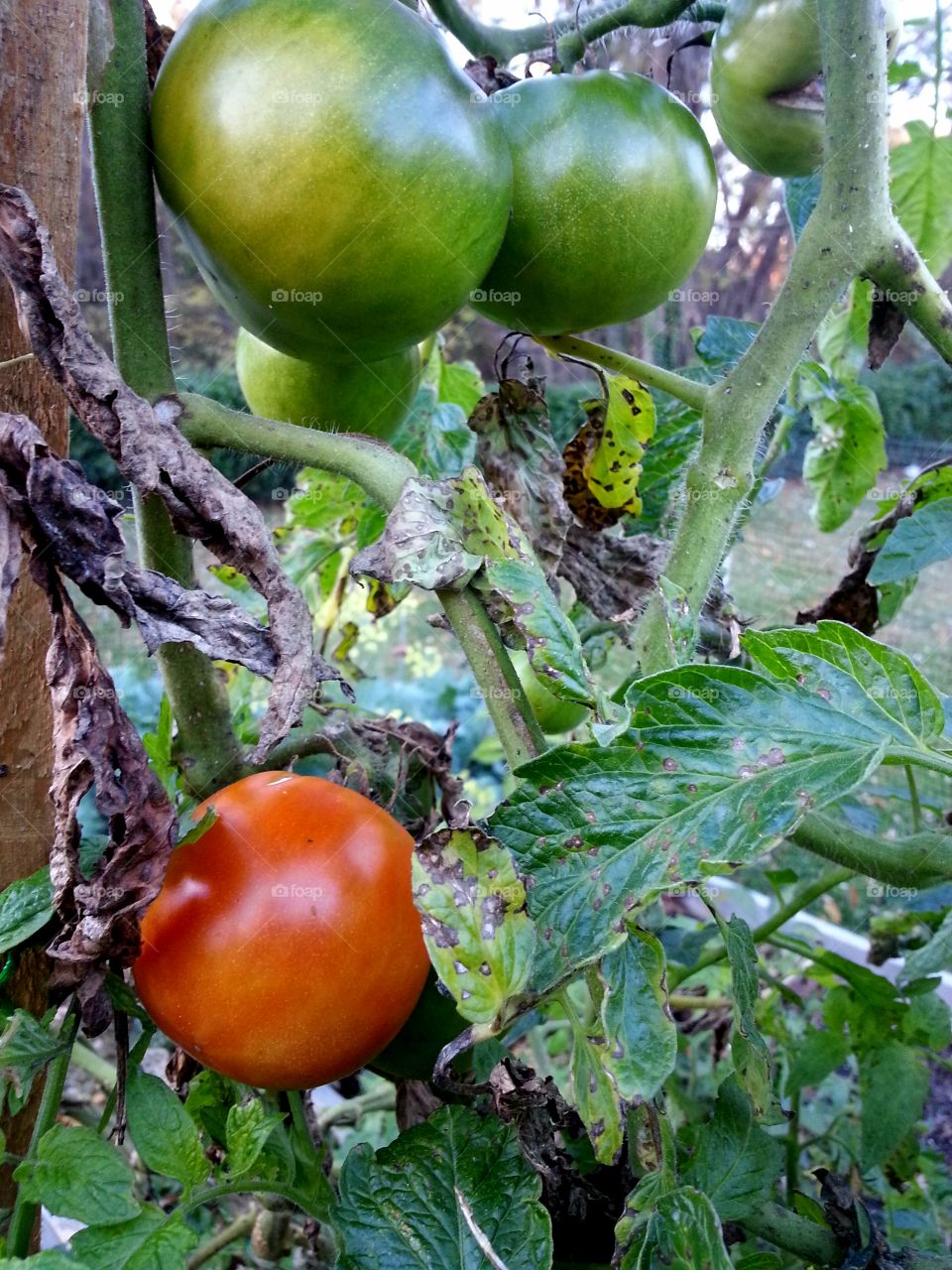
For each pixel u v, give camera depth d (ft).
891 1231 1.19
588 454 0.97
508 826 0.54
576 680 0.57
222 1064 0.61
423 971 0.64
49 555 0.56
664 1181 0.56
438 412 1.28
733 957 0.64
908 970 0.94
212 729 0.79
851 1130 1.44
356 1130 1.74
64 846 0.58
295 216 0.62
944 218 1.14
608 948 0.51
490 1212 0.58
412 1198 0.58
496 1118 0.62
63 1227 1.45
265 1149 0.65
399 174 0.62
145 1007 0.64
